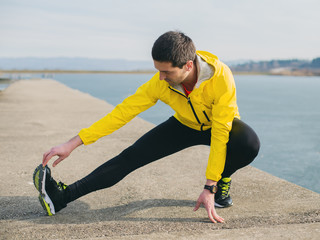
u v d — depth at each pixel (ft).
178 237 5.50
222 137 5.74
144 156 6.35
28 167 9.67
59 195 6.26
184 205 6.93
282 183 8.16
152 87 6.05
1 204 6.97
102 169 6.33
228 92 5.61
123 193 7.63
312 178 11.77
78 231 5.75
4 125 16.43
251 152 5.96
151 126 16.12
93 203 7.06
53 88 44.52
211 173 5.82
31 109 22.52
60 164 9.96
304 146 17.13
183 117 6.11
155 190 7.79
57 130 15.39
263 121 26.13
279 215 6.34
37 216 6.41
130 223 6.09
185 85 5.77
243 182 8.25
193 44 5.21
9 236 5.56
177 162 10.00
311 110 33.58
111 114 6.18
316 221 6.07
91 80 115.03
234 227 5.86
